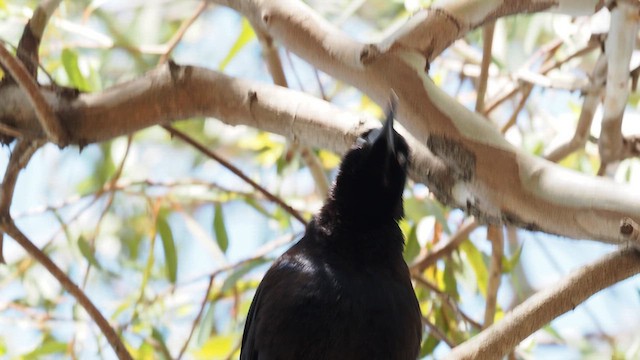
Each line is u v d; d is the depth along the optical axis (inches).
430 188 292.4
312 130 305.7
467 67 514.6
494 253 388.8
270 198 395.9
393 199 301.1
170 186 451.8
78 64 437.4
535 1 302.4
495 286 386.0
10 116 323.9
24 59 327.9
